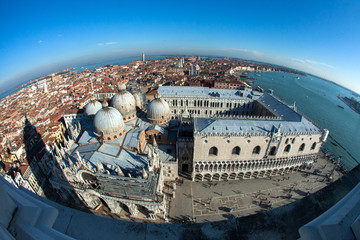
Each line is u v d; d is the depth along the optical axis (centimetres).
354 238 624
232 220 1096
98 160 6806
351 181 1140
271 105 11038
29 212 671
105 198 6612
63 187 7106
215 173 8425
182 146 8269
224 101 12838
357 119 19200
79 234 1131
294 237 1021
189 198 7744
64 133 13612
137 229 1116
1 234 493
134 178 5994
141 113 10450
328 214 772
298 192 8162
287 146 8038
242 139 7600
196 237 1045
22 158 9094
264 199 7788
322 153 11006
